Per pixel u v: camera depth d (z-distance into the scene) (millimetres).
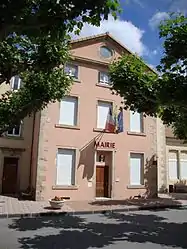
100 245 8719
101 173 20375
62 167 18891
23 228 10930
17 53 9211
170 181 26125
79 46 20547
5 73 9203
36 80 11625
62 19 4770
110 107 21062
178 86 9250
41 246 8430
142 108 11594
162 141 25625
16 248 8148
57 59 9375
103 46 21453
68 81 12547
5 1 4215
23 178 21391
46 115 18750
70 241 9125
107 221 12805
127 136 21312
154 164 22016
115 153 20609
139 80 11461
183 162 26984
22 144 21672
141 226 11797
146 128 22234
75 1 4660
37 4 4801
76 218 13414
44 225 11578
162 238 9758
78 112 19766
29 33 4688
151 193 21453
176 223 12516
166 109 12438
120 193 20344
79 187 19047
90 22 5059
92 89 20562
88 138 19844
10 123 11750
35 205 16062
